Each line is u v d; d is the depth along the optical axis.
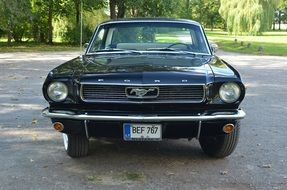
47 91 4.87
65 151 5.86
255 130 7.22
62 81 4.83
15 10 27.30
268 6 48.19
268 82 13.79
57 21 39.44
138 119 4.64
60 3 38.25
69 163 5.34
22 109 8.77
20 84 12.59
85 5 36.88
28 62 20.47
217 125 4.80
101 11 39.97
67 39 38.72
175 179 4.79
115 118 4.67
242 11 47.53
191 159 5.52
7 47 32.66
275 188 4.55
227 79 4.78
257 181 4.76
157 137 4.76
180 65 5.15
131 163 5.35
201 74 4.79
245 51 29.91
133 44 6.18
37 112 8.48
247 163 5.39
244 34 50.69
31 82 13.06
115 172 5.02
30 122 7.59
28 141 6.36
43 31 39.53
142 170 5.09
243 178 4.85
